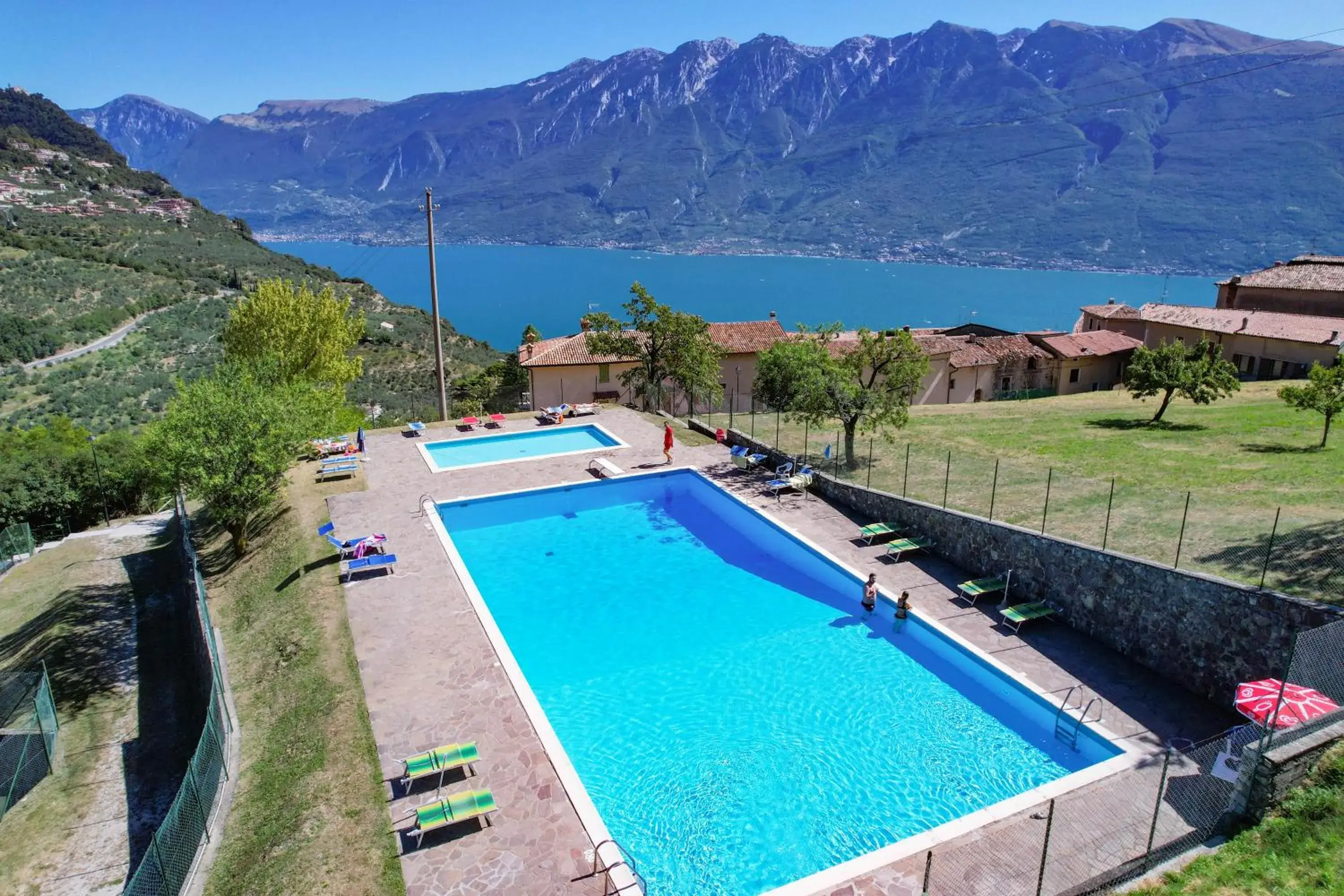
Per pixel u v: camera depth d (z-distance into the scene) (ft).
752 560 86.33
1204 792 40.60
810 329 145.69
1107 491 79.15
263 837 44.42
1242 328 172.14
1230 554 60.18
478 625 66.85
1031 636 65.16
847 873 40.42
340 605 70.54
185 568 92.48
